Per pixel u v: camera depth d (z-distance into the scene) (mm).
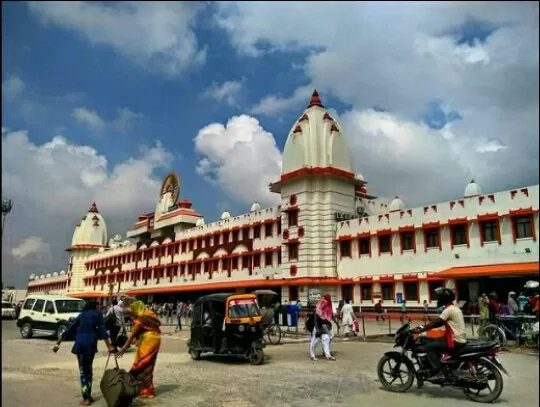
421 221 33938
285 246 42219
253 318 14500
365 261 37594
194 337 15602
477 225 30859
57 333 22938
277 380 11516
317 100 44500
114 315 18094
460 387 9594
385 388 10352
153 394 9703
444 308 9898
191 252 58188
